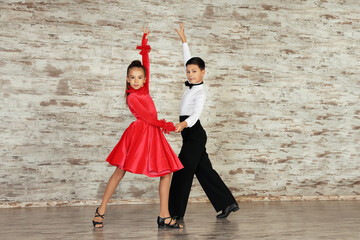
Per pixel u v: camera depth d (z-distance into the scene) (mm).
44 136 4062
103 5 4312
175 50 4516
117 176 2666
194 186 4457
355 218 3158
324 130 4883
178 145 4449
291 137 4785
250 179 4629
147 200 4266
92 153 4195
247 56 4727
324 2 4945
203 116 4539
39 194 4012
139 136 2613
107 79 4285
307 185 4785
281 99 4793
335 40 4957
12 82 3998
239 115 4648
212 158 4531
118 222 2914
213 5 4660
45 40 4113
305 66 4887
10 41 4016
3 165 3928
